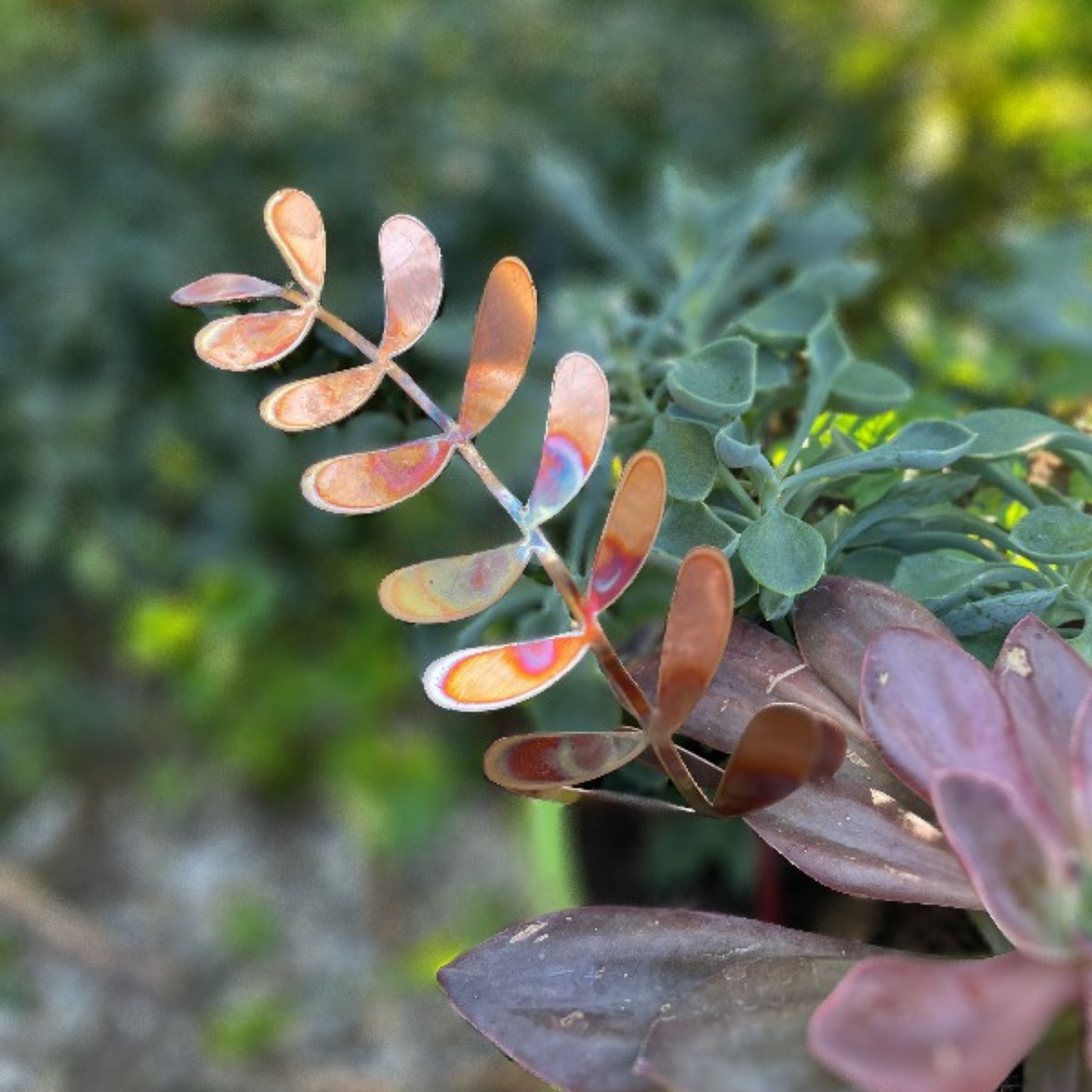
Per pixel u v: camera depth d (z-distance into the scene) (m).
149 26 2.23
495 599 0.39
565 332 0.65
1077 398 0.72
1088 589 0.47
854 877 0.40
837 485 0.52
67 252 1.96
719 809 0.38
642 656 0.48
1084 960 0.33
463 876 1.84
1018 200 1.43
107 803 1.98
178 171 2.06
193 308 0.50
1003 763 0.38
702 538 0.46
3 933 1.79
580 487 0.39
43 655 2.09
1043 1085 0.37
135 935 1.80
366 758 1.79
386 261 0.43
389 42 2.09
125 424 1.96
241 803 1.98
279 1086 1.63
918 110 1.56
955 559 0.47
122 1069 1.66
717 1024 0.36
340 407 0.42
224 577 1.81
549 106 2.07
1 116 2.10
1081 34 1.53
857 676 0.43
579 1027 0.39
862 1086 0.35
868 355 0.83
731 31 2.18
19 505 1.96
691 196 0.65
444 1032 1.67
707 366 0.47
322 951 1.79
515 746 0.38
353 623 1.95
